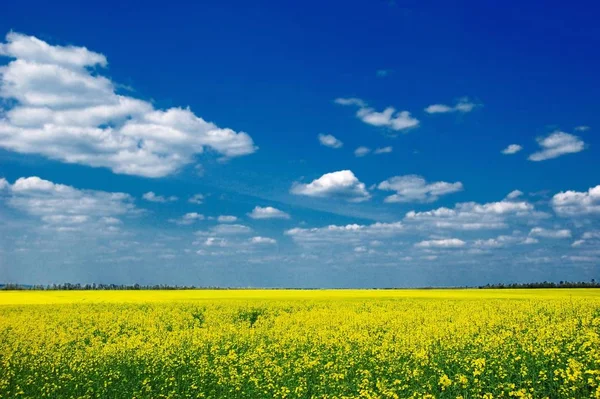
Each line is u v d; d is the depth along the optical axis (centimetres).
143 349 2058
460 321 2561
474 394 1399
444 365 1684
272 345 2078
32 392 1591
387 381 1520
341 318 2841
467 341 2017
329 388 1519
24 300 4859
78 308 3731
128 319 3123
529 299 4209
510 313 3006
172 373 1748
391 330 2338
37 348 2148
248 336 2352
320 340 2158
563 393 1337
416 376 1545
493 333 2230
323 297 5131
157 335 2500
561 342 1933
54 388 1581
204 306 3847
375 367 1664
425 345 1931
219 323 2989
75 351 2120
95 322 3042
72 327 2805
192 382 1631
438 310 3238
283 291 7519
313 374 1658
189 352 2028
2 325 2819
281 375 1636
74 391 1600
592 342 1867
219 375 1659
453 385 1462
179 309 3647
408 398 1386
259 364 1767
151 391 1581
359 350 1938
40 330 2666
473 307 3425
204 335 2345
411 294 5856
